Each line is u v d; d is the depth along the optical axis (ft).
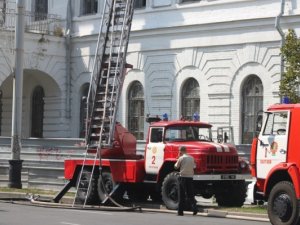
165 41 122.83
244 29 111.34
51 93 139.64
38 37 133.18
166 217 69.00
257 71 109.60
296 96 81.41
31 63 132.36
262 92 109.50
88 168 86.43
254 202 69.36
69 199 89.51
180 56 120.47
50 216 67.31
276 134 63.72
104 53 107.86
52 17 139.74
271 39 107.55
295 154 60.80
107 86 94.94
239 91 112.06
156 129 81.05
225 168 77.30
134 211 76.74
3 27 130.72
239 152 91.56
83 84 135.33
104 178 84.64
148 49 125.39
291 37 84.02
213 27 115.44
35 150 110.22
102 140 86.63
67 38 136.98
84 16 135.54
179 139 80.43
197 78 118.11
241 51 111.86
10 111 152.35
